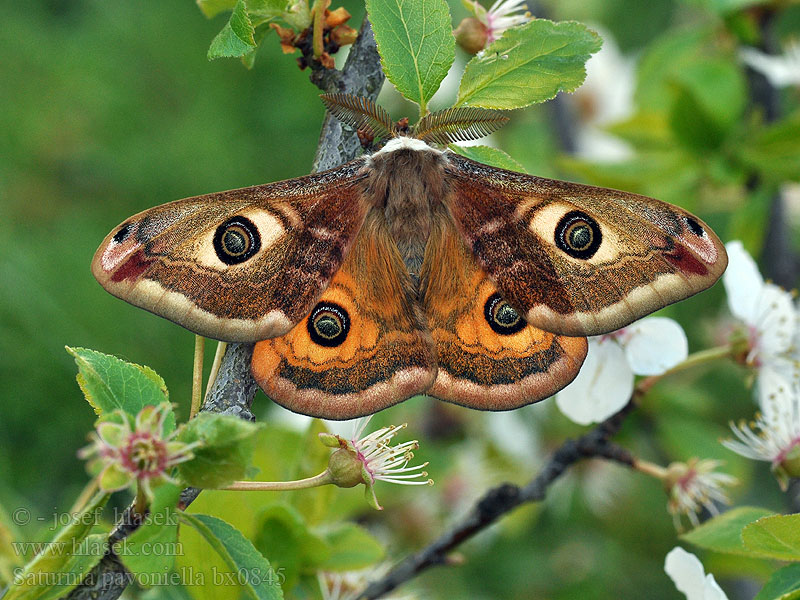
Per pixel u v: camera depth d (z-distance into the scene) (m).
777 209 0.42
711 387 0.52
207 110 0.62
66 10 0.68
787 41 0.44
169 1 0.67
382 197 0.34
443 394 0.34
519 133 0.51
